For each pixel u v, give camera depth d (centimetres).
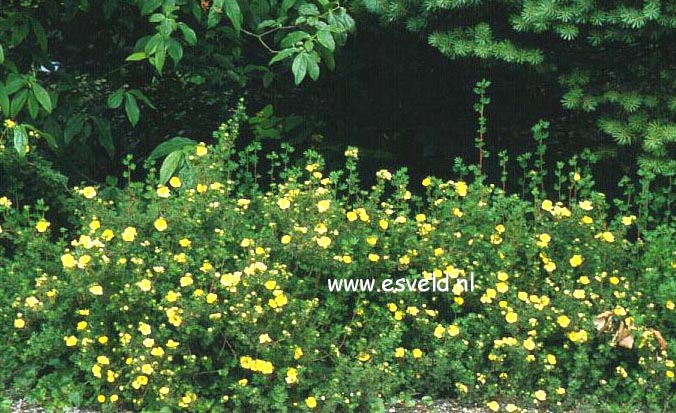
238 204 278
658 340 264
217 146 288
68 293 265
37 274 273
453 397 273
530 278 276
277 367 261
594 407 265
